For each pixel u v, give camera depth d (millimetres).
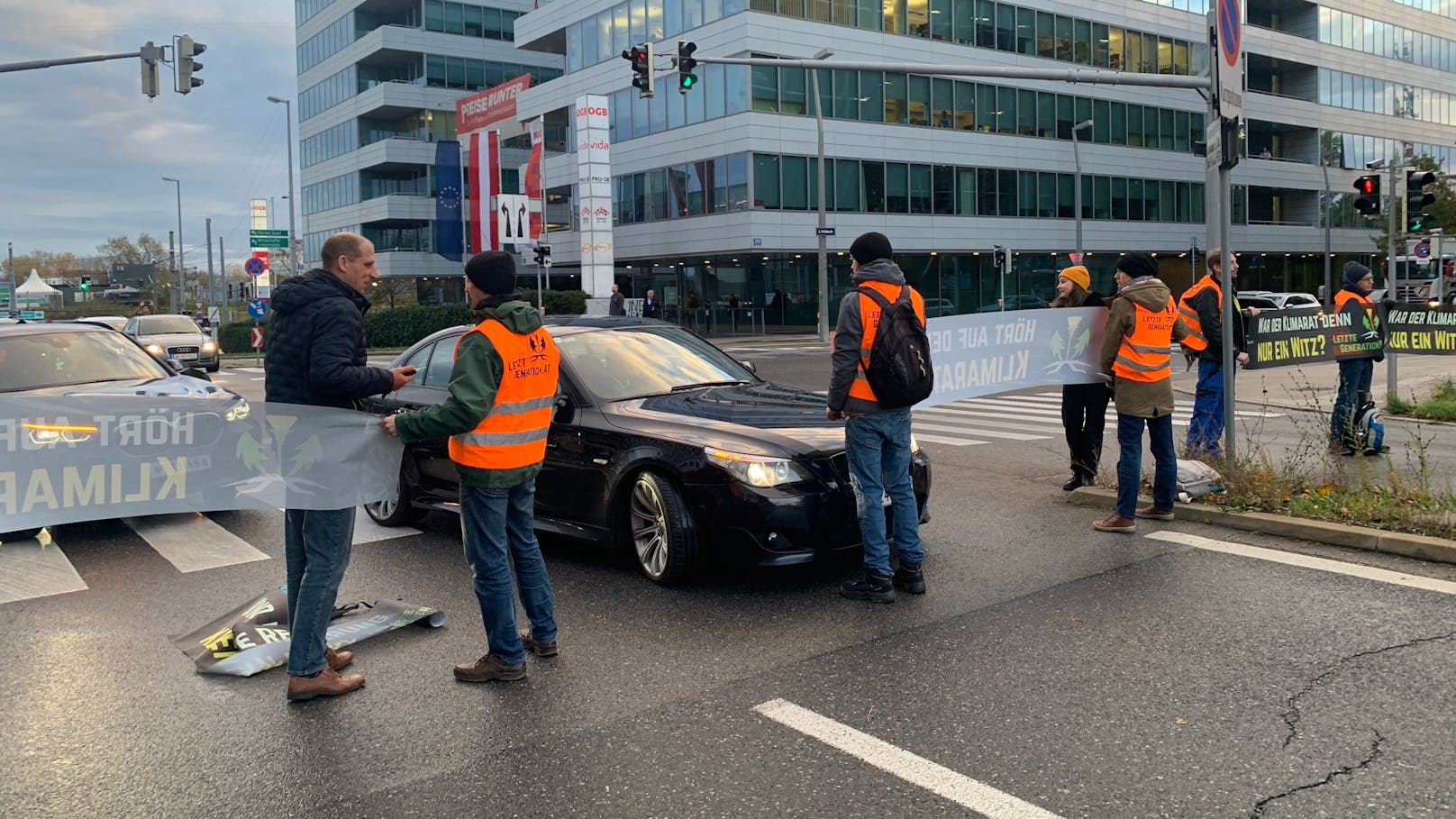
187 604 5793
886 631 5023
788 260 42656
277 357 4273
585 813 3324
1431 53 66688
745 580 5992
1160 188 51531
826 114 40219
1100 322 8016
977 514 7648
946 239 43969
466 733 3973
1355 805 3250
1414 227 16484
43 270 113562
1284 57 57656
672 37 41531
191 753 3852
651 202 43500
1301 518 6715
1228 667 4438
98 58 18672
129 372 8617
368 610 5465
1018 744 3740
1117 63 49156
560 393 6410
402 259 58781
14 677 4676
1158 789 3377
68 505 4672
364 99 60719
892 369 5258
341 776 3641
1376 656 4516
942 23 43094
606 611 5457
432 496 7328
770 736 3869
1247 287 58656
